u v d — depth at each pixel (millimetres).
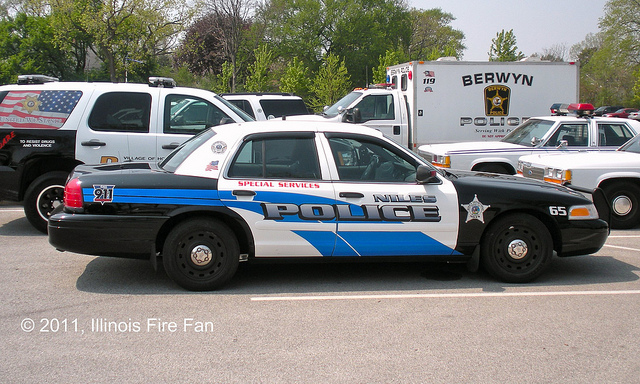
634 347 4395
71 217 5441
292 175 5664
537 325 4836
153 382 3750
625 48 55344
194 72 52688
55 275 6066
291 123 5871
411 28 65375
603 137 10859
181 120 8234
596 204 7113
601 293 5727
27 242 7473
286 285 5871
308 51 59062
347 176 5742
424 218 5734
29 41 48031
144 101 8125
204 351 4250
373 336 4562
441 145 11406
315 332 4633
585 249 6121
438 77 13945
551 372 3959
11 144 7691
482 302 5418
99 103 7977
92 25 38688
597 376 3910
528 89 14328
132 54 41875
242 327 4723
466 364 4066
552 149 10672
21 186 7805
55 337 4477
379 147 5852
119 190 5441
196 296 5480
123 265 6469
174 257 5504
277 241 5605
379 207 5680
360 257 5750
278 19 59281
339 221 5637
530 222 5930
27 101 7820
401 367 4008
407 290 5758
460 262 6285
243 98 13672
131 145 7988
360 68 59750
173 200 5465
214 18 49906
